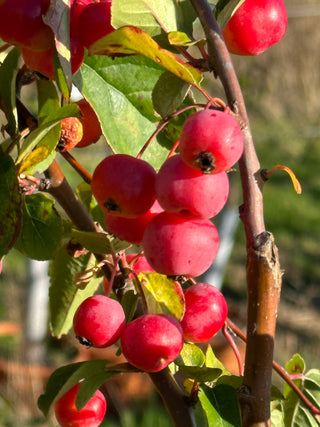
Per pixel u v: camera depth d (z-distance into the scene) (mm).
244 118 421
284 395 522
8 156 440
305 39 2805
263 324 423
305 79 2805
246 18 466
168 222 431
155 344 427
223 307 477
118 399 1329
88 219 509
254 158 424
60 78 433
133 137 491
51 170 497
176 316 453
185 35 434
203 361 489
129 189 424
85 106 494
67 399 488
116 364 447
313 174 2479
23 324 1457
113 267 469
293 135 2654
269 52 2771
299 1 2521
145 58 486
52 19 418
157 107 458
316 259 2010
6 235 439
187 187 412
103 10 437
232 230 1482
